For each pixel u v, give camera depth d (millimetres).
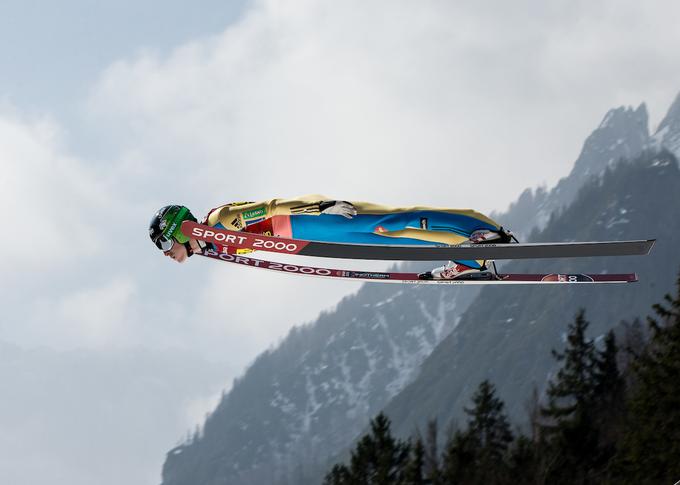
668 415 60938
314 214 15883
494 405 87000
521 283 17094
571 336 93312
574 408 85562
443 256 15602
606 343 92375
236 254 17219
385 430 76125
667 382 61688
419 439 76188
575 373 90750
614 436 80062
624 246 15688
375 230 15812
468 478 72000
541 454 73125
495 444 83188
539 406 89500
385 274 17359
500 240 15758
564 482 71250
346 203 15812
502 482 71500
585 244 15562
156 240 16781
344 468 76188
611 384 88250
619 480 62656
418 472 72562
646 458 60562
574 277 16875
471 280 17094
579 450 72000
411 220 15664
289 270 17297
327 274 17375
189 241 16844
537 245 15602
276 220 16172
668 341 64125
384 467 73562
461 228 15648
